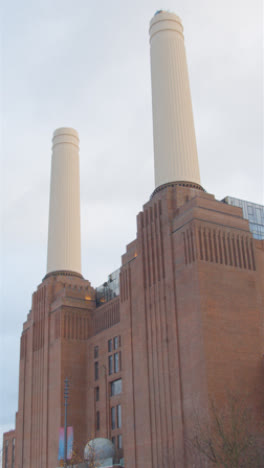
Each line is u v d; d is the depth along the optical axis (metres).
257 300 54.47
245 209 77.62
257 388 50.00
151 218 60.97
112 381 73.38
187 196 59.16
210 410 46.34
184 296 52.91
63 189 93.88
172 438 50.47
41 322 86.88
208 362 48.34
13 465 93.31
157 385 54.31
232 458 38.19
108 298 84.75
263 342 52.78
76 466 61.75
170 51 68.31
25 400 86.56
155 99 67.31
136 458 55.41
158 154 64.19
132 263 64.00
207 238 53.53
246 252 55.91
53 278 87.88
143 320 58.59
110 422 71.44
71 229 91.44
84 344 81.81
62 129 98.38
